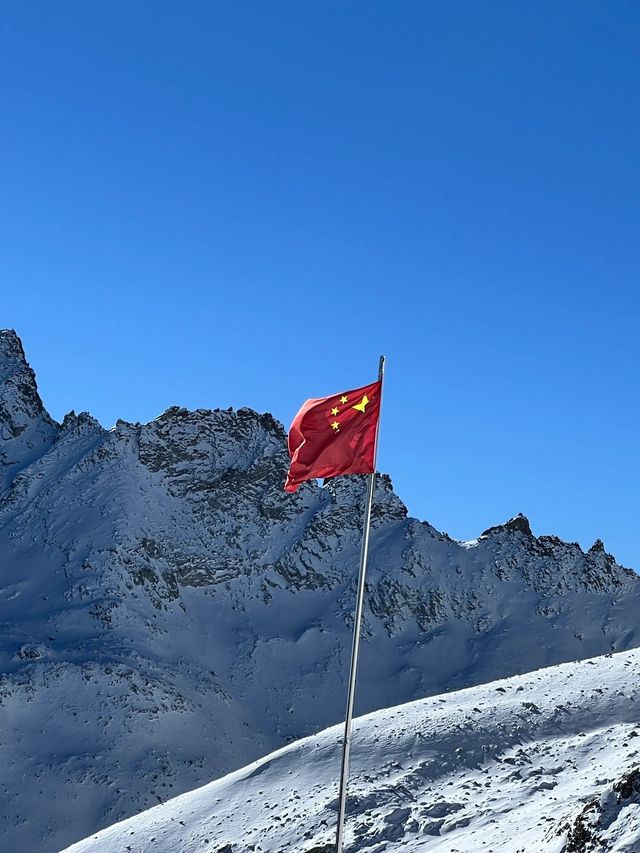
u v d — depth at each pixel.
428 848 54.38
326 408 33.53
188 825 68.56
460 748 67.56
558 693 74.25
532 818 53.75
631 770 45.06
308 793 66.94
